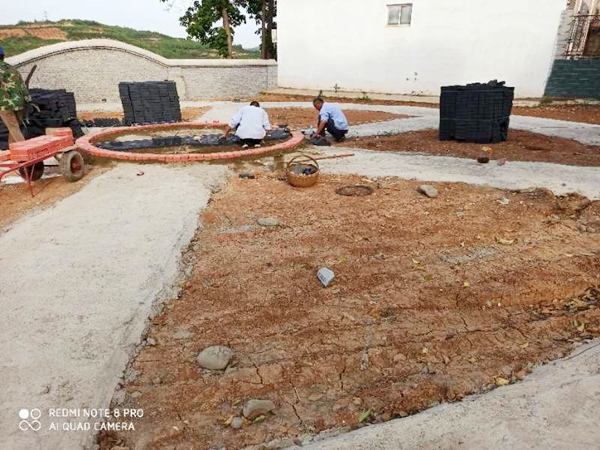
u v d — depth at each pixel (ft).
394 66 52.21
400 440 7.00
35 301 10.82
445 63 48.67
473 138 27.35
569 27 42.29
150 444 7.25
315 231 14.93
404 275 12.11
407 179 20.13
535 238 14.33
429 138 29.53
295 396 8.24
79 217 16.02
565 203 16.96
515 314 10.57
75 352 9.06
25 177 19.21
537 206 16.84
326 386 8.46
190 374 8.72
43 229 15.03
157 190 18.72
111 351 9.11
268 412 7.82
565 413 7.43
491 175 20.38
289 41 58.90
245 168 22.03
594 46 45.62
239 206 17.11
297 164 20.20
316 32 56.13
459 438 7.00
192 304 10.92
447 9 46.55
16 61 43.70
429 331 9.89
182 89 55.67
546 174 20.24
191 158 22.98
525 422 7.26
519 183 19.08
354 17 52.70
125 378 8.63
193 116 41.14
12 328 9.79
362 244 13.96
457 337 9.69
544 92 44.93
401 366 8.89
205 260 13.04
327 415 7.80
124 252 13.29
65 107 29.81
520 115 39.22
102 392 8.11
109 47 49.70
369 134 31.07
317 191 18.74
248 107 25.38
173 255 13.14
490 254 13.28
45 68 46.34
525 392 7.91
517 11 43.16
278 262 12.89
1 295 11.09
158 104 36.47
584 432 7.05
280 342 9.57
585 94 43.86
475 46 46.42
